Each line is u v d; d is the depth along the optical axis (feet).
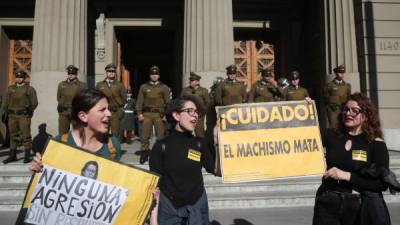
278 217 18.85
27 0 42.06
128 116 40.22
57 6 32.42
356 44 35.47
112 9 43.60
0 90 41.81
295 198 21.68
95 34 42.68
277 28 45.42
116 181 7.79
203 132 27.89
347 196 8.93
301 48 44.96
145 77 53.42
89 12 41.06
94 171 7.74
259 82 30.17
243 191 23.13
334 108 29.63
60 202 7.52
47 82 31.78
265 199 21.40
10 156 26.09
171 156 9.45
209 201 20.90
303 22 44.62
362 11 35.14
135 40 49.93
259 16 45.16
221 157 11.18
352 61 34.24
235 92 28.04
